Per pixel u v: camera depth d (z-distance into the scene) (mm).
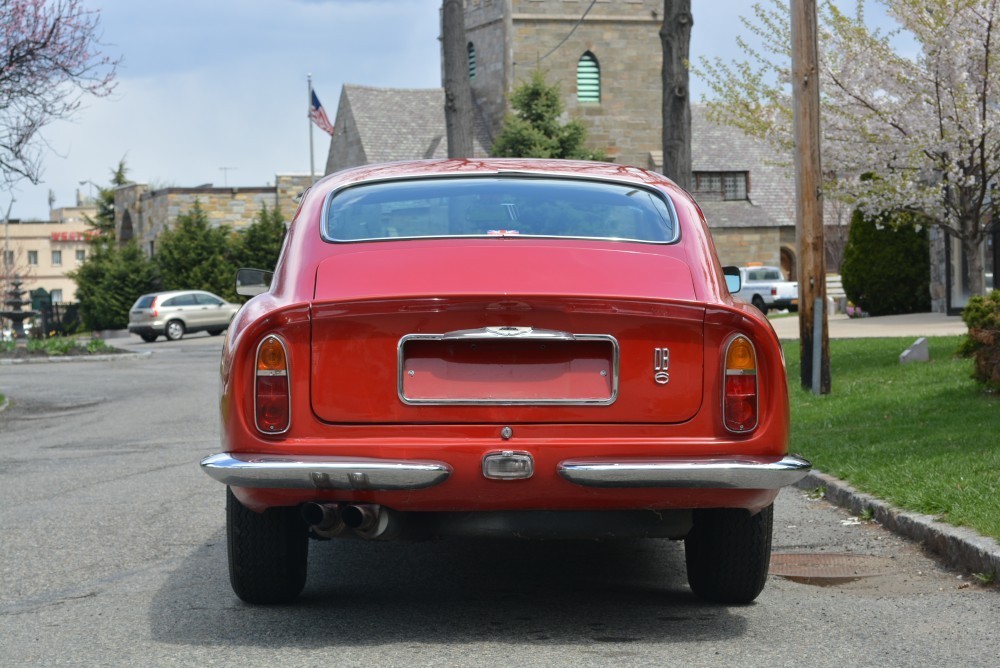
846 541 6824
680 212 5410
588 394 4621
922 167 16734
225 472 4492
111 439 13312
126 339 49375
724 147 62469
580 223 5273
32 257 118812
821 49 17453
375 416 4590
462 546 6797
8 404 18859
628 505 4602
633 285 4898
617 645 4664
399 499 4555
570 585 5809
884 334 21578
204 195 59969
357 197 5441
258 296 5133
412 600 5484
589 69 61125
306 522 4922
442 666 4359
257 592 5262
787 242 61438
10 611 5414
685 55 18438
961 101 15922
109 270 55938
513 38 59938
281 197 59500
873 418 10875
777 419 4691
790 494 8492
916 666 4359
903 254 29438
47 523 7766
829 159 17562
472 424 4578
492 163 5805
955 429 9562
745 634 4836
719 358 4684
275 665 4410
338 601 5473
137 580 6012
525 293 4531
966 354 12375
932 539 6375
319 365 4617
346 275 4938
